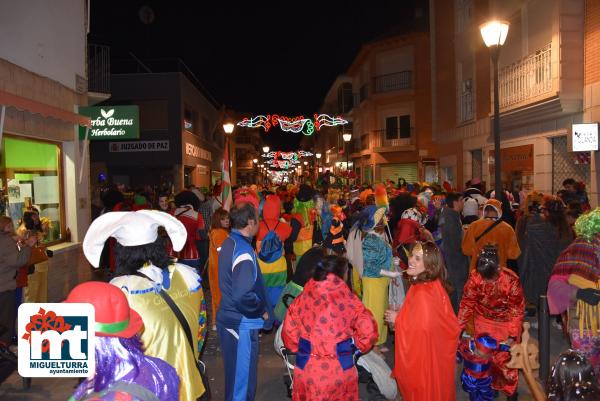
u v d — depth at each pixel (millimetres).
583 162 12297
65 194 9977
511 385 4734
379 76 34531
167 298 2992
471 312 4738
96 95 11984
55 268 8844
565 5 12250
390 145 34500
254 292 4359
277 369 6332
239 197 7453
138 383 2227
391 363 6383
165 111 25891
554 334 7293
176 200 9164
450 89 21406
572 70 12258
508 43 16141
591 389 2604
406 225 7172
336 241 6461
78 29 10617
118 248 2996
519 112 14695
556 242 7621
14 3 7938
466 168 19797
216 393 5586
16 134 8031
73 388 5750
